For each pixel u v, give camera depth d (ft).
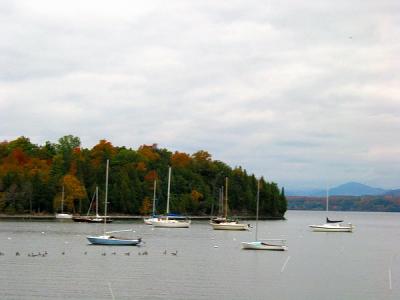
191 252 316.81
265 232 539.29
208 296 193.47
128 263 262.47
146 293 195.52
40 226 536.01
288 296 195.83
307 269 258.16
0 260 265.13
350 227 588.50
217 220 597.52
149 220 578.25
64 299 184.14
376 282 226.79
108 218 626.64
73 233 443.32
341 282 224.74
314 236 497.05
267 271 247.50
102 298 186.91
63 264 254.06
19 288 198.70
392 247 390.83
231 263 271.28
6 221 618.03
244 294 197.47
